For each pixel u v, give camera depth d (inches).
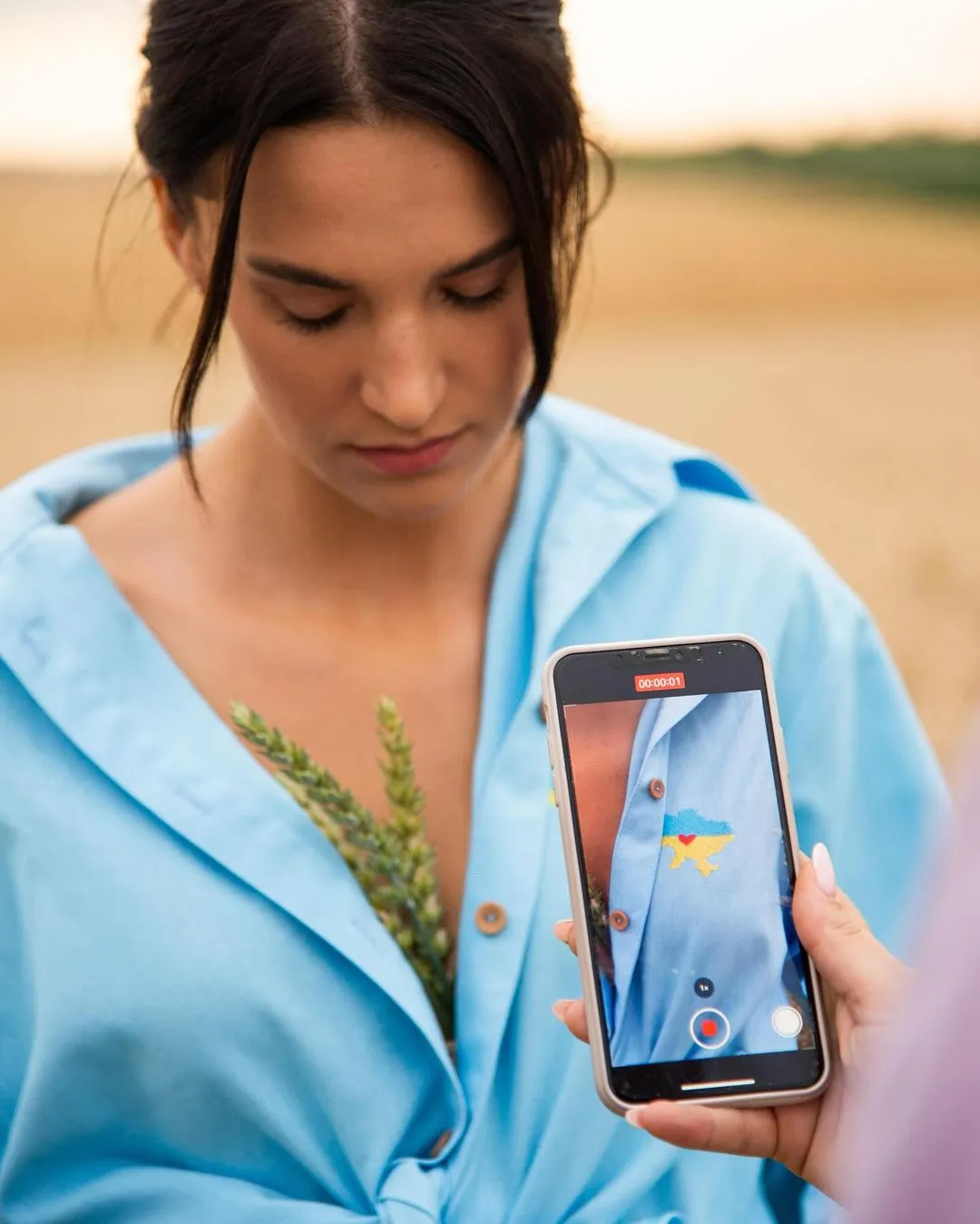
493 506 68.4
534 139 53.4
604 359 436.8
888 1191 23.2
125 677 62.6
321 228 52.3
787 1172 66.9
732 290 532.4
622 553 68.3
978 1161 22.2
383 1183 59.5
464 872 64.3
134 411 326.0
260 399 58.9
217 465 67.4
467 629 67.0
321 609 66.2
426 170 51.8
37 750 61.2
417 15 51.3
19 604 62.4
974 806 22.7
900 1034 23.7
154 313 69.4
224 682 65.3
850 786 67.9
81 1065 59.3
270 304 55.1
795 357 436.5
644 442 71.7
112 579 65.9
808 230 616.1
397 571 66.2
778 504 283.3
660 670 50.4
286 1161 60.4
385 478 57.6
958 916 22.5
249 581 66.5
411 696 65.6
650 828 49.1
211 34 53.6
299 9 51.4
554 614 65.2
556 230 58.0
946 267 566.6
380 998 59.9
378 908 61.3
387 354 53.9
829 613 68.3
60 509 68.6
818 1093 47.6
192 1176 59.9
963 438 334.6
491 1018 59.6
